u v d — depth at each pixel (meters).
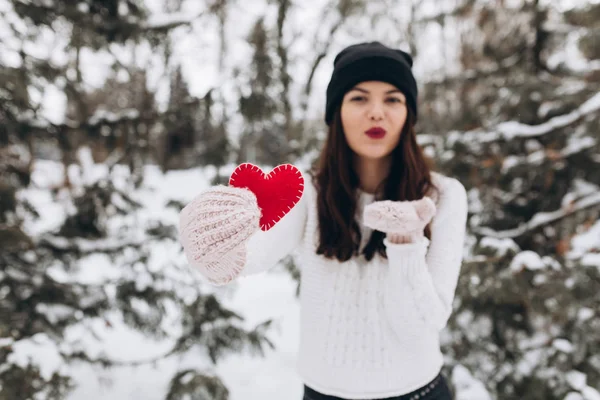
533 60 3.68
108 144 3.00
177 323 3.14
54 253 2.86
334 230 1.20
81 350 2.73
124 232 3.20
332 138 1.30
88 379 3.16
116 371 3.28
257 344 2.84
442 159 3.10
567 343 2.50
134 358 3.51
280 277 5.95
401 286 0.96
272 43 4.01
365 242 1.22
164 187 3.89
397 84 1.23
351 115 1.22
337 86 1.27
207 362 2.72
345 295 1.17
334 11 6.90
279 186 0.86
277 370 3.60
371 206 0.93
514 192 3.14
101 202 2.99
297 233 1.25
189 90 3.46
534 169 2.93
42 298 2.63
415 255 0.94
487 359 2.64
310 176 1.34
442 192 1.21
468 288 2.52
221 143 3.32
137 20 3.06
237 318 2.95
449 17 5.57
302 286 1.25
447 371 2.65
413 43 6.51
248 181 0.87
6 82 2.41
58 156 2.99
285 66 4.71
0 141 2.59
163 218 3.42
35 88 2.69
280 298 5.24
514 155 3.10
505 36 4.05
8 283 2.59
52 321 2.59
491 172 3.00
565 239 2.87
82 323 2.83
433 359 1.20
